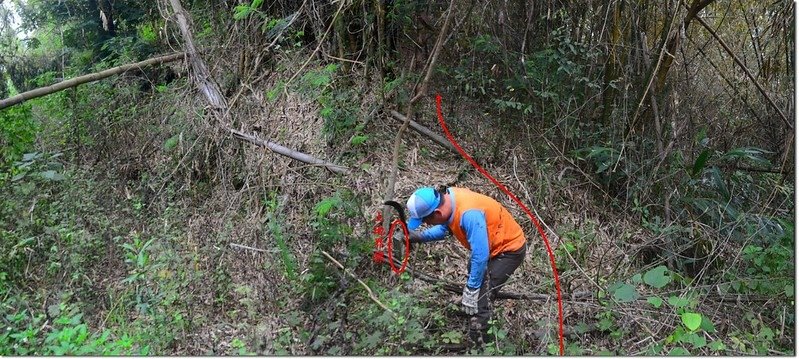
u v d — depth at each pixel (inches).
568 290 190.2
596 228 225.5
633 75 238.7
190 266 191.8
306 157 231.5
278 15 276.1
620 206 235.5
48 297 177.8
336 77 253.0
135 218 222.2
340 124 236.4
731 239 223.6
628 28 236.7
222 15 279.6
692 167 240.8
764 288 188.7
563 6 241.1
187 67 278.1
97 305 179.6
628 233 223.6
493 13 249.9
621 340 170.2
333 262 181.2
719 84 287.3
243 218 216.1
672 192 231.8
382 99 245.6
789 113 249.0
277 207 213.2
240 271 190.9
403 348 155.7
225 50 276.8
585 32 245.0
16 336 153.6
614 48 234.8
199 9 296.5
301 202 220.1
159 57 277.0
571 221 225.3
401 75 248.7
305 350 160.1
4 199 216.2
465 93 254.7
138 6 391.5
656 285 165.8
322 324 164.6
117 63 328.5
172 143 243.4
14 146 245.9
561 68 229.1
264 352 160.1
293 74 262.2
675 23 230.2
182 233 214.4
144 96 290.2
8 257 188.9
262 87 266.5
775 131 268.5
